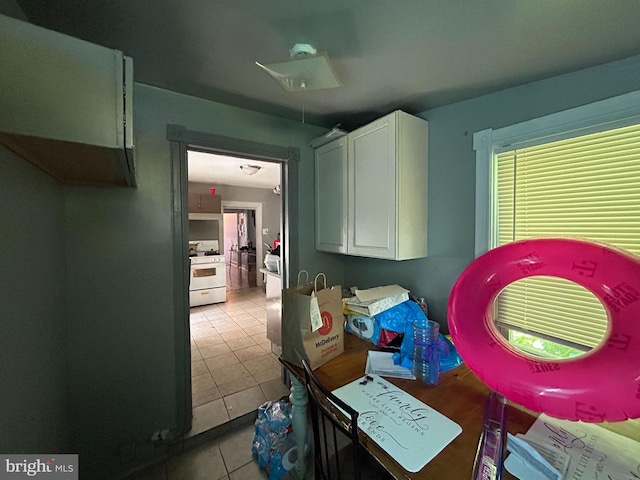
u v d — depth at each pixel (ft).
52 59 2.18
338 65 4.18
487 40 3.53
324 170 6.91
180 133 5.34
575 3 2.86
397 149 5.13
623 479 2.24
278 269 9.00
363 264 7.48
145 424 5.26
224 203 18.21
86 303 4.70
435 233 5.75
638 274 2.23
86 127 2.32
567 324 4.16
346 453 4.94
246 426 6.14
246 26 3.35
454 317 3.16
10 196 2.60
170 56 4.02
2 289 2.46
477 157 5.08
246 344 10.29
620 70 3.68
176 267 5.48
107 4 2.97
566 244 2.67
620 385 2.14
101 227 4.80
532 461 2.36
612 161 3.71
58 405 4.05
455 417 3.06
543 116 4.32
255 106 5.88
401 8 3.02
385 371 4.02
